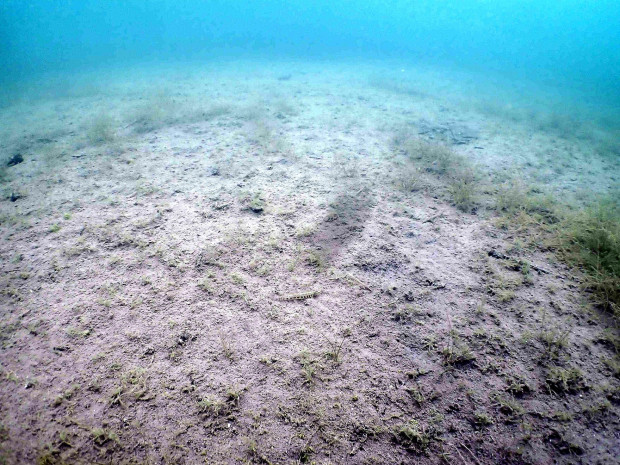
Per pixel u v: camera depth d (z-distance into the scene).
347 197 5.02
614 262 3.42
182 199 4.85
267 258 3.68
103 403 2.28
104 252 3.71
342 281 3.39
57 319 2.90
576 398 2.34
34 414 2.21
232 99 11.91
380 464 2.00
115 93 13.38
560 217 4.46
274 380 2.46
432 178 5.72
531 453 2.04
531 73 25.97
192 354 2.63
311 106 10.95
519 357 2.63
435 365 2.59
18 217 4.38
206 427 2.16
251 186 5.27
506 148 7.59
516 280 3.41
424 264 3.65
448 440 2.11
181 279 3.36
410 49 45.84
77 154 6.59
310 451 2.05
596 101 15.45
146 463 1.98
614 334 2.80
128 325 2.86
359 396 2.36
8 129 8.54
